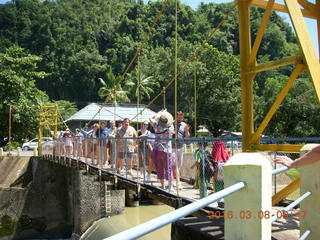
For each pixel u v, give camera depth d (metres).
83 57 80.88
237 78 30.47
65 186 16.66
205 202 1.36
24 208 16.42
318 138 4.03
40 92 23.41
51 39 86.81
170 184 5.25
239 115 30.16
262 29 3.23
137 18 85.81
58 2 100.62
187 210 1.29
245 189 1.62
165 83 44.03
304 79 23.70
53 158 15.91
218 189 4.82
